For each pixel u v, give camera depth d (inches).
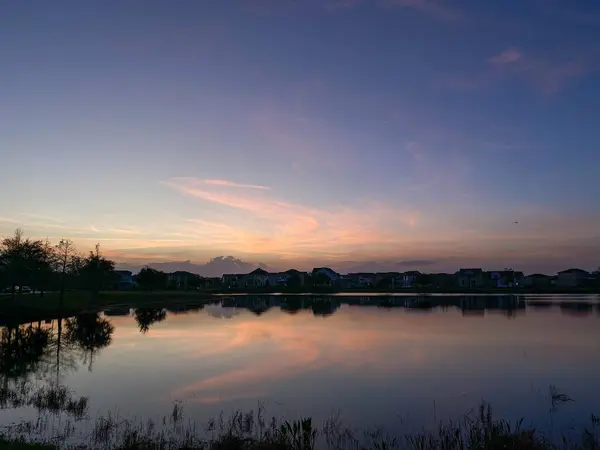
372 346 1460.4
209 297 5251.0
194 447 608.7
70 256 3326.8
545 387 933.8
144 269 5595.5
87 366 1187.3
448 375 1043.9
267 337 1712.6
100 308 3447.3
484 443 587.5
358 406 812.0
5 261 2829.7
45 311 2640.3
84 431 684.1
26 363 1229.1
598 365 1147.3
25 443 591.8
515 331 1823.3
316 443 635.5
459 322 2196.1
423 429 691.4
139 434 669.9
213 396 884.0
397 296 5605.3
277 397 873.5
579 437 649.6
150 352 1398.9
